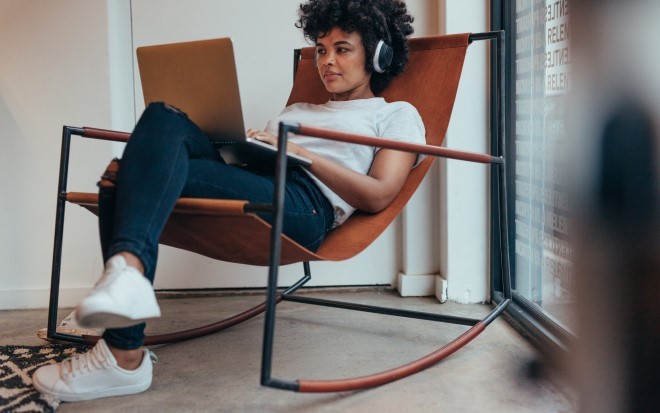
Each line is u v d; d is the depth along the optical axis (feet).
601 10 1.27
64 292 7.39
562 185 1.52
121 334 4.48
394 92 5.98
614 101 1.29
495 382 4.79
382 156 5.36
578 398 1.44
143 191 4.03
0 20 7.15
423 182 7.52
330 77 5.68
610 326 1.35
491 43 6.78
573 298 1.44
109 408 4.39
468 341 5.37
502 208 5.80
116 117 7.38
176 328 6.44
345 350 5.62
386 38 5.66
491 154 6.93
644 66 1.27
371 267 7.81
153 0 7.38
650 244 1.31
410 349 5.62
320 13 5.55
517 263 6.60
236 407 4.39
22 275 7.41
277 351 5.61
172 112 4.33
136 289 3.80
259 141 4.84
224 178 4.54
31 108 7.25
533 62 5.81
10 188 7.32
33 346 5.66
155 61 4.76
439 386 4.73
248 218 4.20
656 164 1.29
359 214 5.53
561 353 1.52
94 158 7.29
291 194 4.94
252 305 7.27
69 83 7.23
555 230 5.34
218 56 4.43
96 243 7.41
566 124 1.41
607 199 1.32
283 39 7.48
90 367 4.48
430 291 7.58
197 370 5.14
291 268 7.79
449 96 5.74
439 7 7.17
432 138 5.66
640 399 1.35
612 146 1.30
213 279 7.74
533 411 4.25
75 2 7.16
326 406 4.40
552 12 5.28
